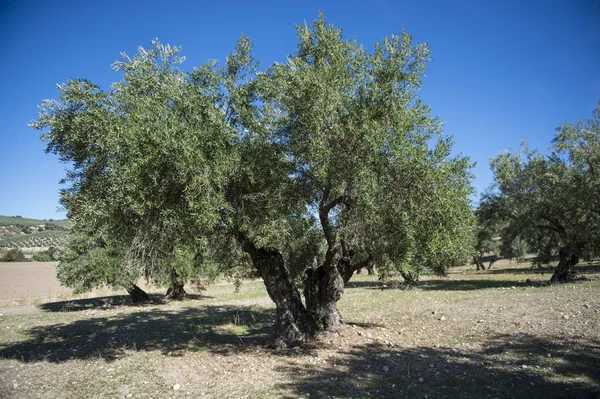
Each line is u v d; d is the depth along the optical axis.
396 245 9.30
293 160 9.30
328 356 9.31
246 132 9.56
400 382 7.30
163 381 8.07
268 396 6.85
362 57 9.51
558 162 24.38
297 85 8.28
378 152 7.91
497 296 18.72
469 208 8.89
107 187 7.95
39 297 31.39
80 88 8.04
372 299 21.50
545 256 28.19
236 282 14.08
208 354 10.27
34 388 8.02
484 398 6.31
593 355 8.19
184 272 25.03
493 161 27.91
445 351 9.48
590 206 22.23
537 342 9.59
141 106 7.92
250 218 9.14
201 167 7.82
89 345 12.23
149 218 8.46
